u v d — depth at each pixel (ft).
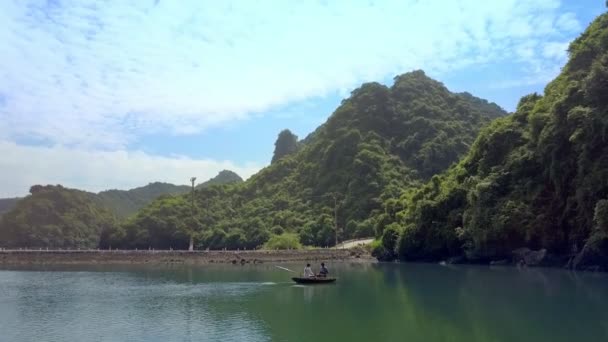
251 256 345.10
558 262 224.12
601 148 191.52
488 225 245.04
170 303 134.82
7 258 302.86
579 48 241.14
